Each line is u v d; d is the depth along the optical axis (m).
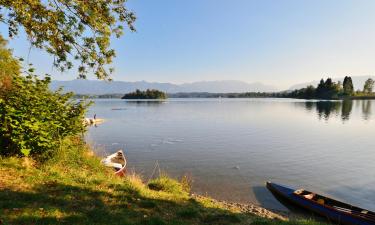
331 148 32.03
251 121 62.97
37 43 10.30
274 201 16.50
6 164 9.29
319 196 15.90
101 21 10.30
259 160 25.94
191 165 23.81
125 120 65.38
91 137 39.09
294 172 22.42
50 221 6.35
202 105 151.62
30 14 9.17
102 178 10.62
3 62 10.98
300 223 9.23
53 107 10.85
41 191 8.06
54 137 10.91
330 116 75.62
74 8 9.94
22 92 10.07
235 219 8.87
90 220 6.82
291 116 76.06
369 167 24.08
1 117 9.35
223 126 53.34
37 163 10.31
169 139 37.75
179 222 7.74
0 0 8.64
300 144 34.44
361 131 47.06
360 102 156.38
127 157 26.70
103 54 10.88
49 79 10.92
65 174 10.02
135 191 9.80
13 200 7.11
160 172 21.45
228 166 23.67
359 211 13.95
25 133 9.55
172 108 120.62
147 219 7.43
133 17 11.00
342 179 20.88
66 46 10.33
